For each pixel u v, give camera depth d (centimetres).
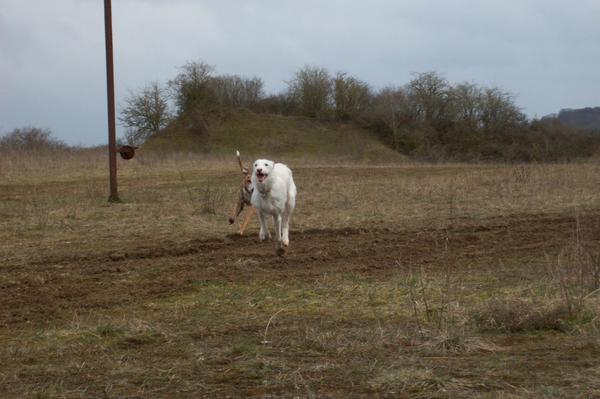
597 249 1007
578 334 597
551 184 1994
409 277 827
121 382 495
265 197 999
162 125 5872
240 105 6362
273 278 859
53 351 575
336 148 5753
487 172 2680
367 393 465
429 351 553
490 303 663
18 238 1149
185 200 1644
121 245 1088
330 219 1365
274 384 485
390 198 1716
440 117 6084
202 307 725
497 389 464
